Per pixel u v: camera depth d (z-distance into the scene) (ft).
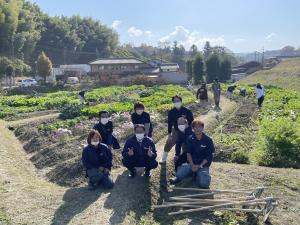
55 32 425.28
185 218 31.24
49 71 258.78
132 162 38.55
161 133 62.39
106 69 292.81
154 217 31.81
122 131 62.28
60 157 51.11
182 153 39.11
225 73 281.95
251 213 31.58
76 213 31.58
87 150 36.81
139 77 221.05
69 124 73.41
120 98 122.62
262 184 38.01
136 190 35.91
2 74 241.35
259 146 50.96
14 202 33.68
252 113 88.28
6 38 310.65
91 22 488.02
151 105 98.78
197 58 284.82
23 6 401.70
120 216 30.94
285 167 46.06
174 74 258.57
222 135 59.52
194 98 120.26
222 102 117.39
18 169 47.16
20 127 75.56
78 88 204.23
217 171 41.47
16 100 120.16
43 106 107.24
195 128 35.99
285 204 33.96
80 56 448.24
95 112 82.89
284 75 218.38
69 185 41.06
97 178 36.35
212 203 31.96
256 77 250.57
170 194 35.58
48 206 33.09
